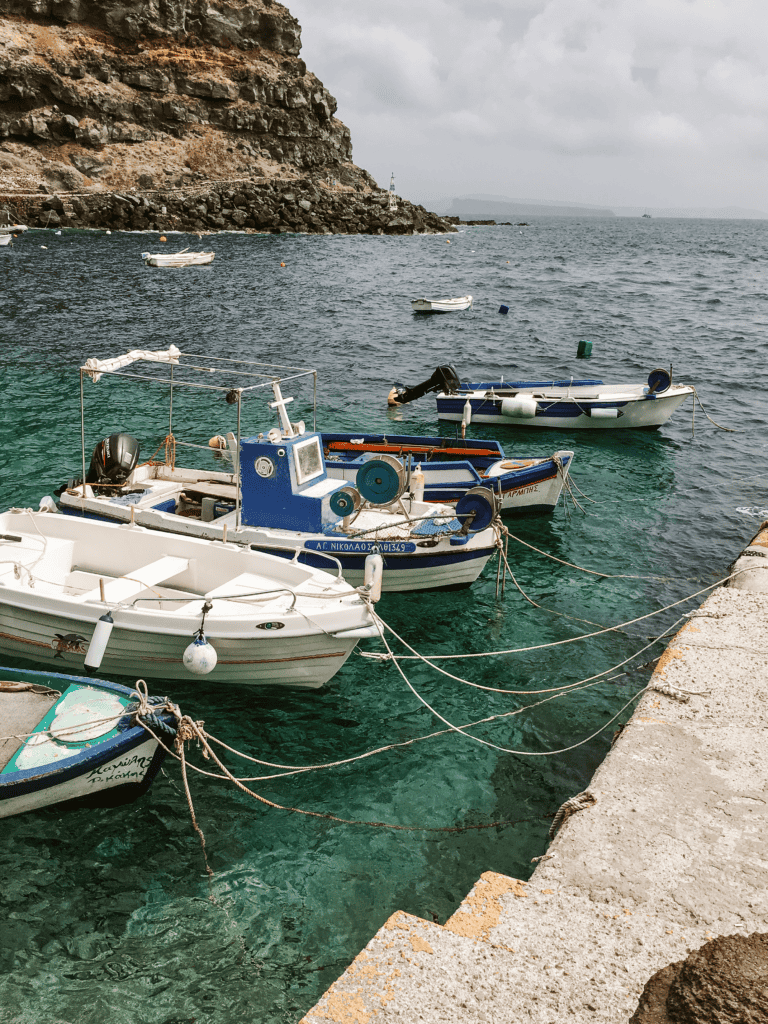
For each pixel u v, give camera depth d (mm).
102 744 7027
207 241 85438
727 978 3025
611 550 14039
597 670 10258
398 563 11477
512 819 7566
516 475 14562
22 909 6367
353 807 7703
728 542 14375
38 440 18453
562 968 3604
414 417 22016
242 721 9016
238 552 10242
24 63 100062
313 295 46375
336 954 6047
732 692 6051
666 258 90000
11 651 9922
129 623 9031
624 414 20766
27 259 59281
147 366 26828
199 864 6910
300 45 130625
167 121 114250
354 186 131750
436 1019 3318
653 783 5000
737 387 26312
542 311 43094
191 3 118750
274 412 21781
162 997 5656
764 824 4629
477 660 10484
